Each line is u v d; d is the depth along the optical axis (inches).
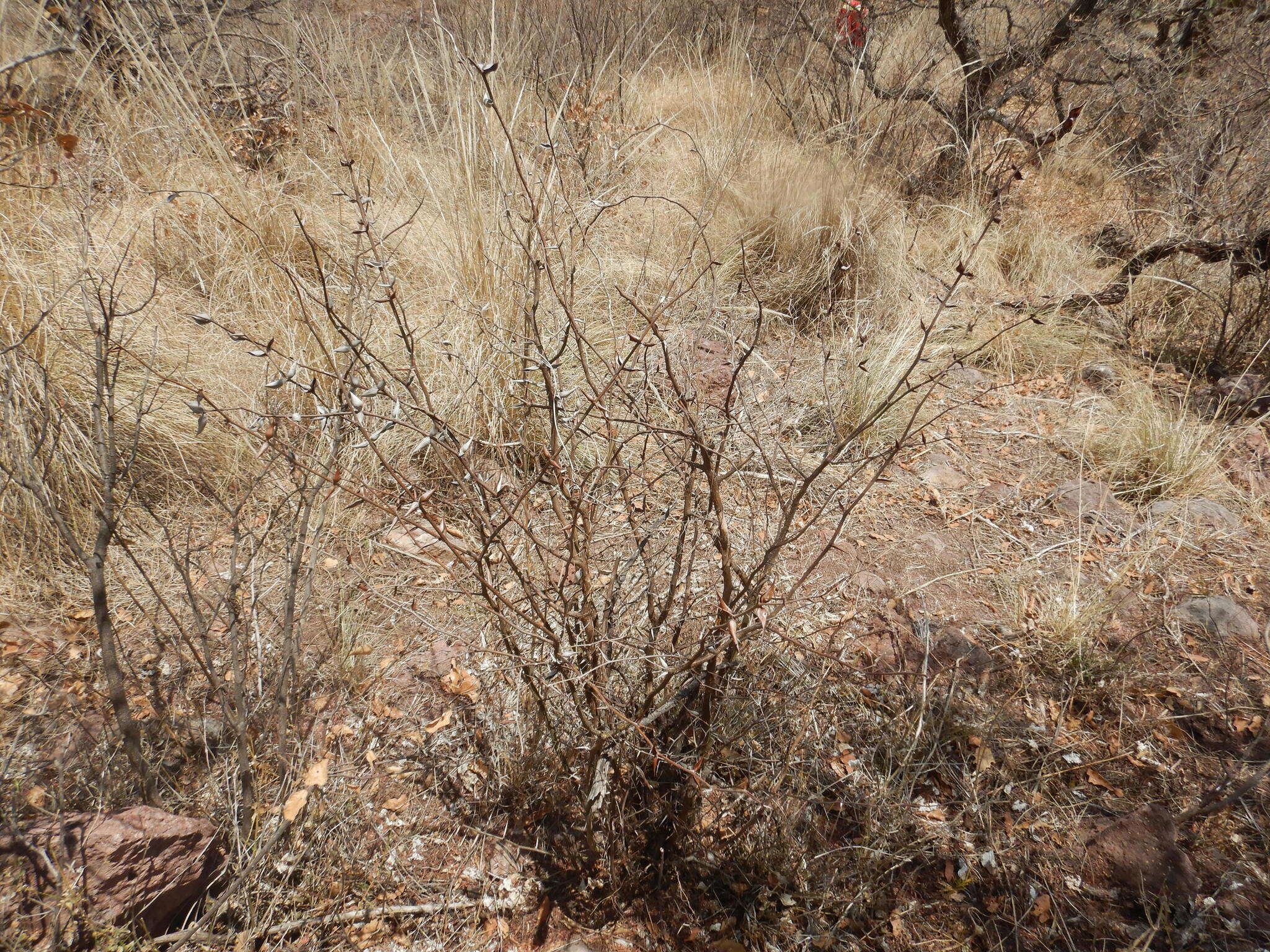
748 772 88.8
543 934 78.7
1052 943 80.0
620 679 84.3
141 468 120.7
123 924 65.9
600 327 152.8
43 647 97.4
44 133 150.4
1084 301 194.9
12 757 81.6
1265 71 209.9
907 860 84.9
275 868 77.4
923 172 234.7
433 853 83.7
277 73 218.8
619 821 80.9
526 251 86.6
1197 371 180.4
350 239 158.2
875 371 154.4
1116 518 136.7
